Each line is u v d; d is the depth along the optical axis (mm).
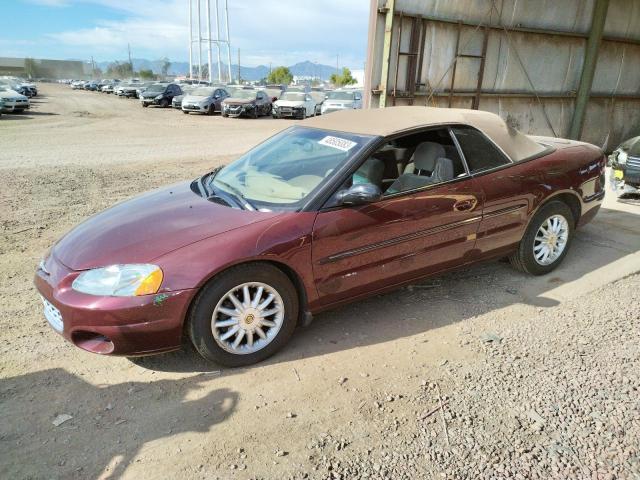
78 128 18234
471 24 9133
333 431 2471
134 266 2771
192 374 2967
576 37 10578
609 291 4035
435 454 2314
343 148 3492
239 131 18422
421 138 3771
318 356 3156
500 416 2566
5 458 2293
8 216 6203
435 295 4008
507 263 4645
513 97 10344
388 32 8219
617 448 2338
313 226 3068
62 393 2777
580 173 4363
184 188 3891
